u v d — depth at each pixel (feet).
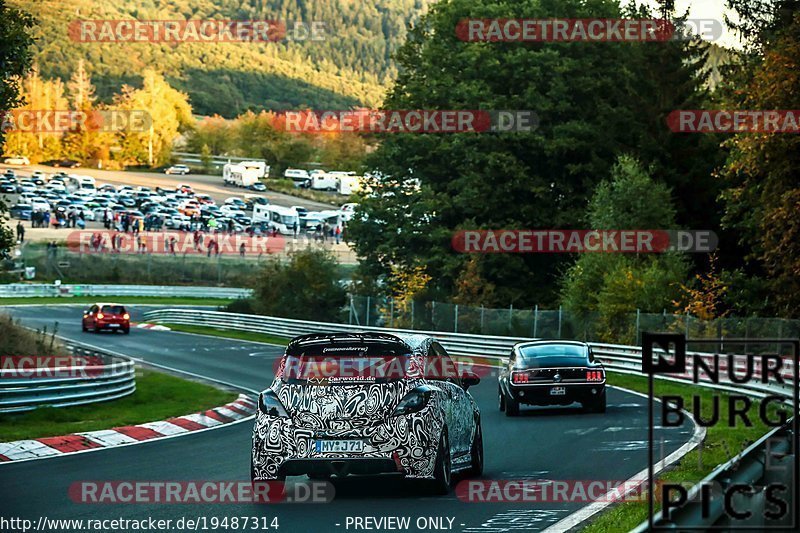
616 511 85.20
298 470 95.40
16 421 164.04
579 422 170.71
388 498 96.63
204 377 272.10
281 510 90.58
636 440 142.41
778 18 392.88
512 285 485.15
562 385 181.88
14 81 195.72
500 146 493.36
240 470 116.57
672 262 361.30
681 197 445.78
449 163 502.79
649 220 389.39
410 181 511.81
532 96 487.61
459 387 109.29
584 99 498.28
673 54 465.47
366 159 513.86
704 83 465.88
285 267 502.38
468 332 379.96
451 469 102.37
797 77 289.12
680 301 336.29
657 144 453.17
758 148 297.94
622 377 279.69
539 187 481.46
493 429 164.04
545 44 498.28
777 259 314.55
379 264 507.71
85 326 457.68
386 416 95.61
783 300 318.65
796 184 303.07
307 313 483.10
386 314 422.41
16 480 108.99
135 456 130.72
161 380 249.96
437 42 526.16
